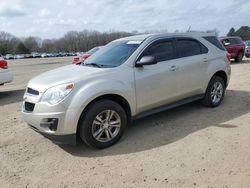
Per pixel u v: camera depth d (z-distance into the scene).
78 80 4.41
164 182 3.49
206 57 6.16
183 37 5.87
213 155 4.10
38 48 113.19
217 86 6.53
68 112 4.23
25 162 4.29
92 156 4.35
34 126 4.48
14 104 8.32
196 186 3.36
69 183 3.63
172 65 5.44
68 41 108.81
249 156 4.02
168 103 5.54
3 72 9.24
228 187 3.30
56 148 4.73
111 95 4.70
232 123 5.41
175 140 4.74
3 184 3.69
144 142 4.74
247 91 8.16
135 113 5.01
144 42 5.24
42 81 4.61
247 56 22.56
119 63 4.96
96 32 96.50
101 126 4.55
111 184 3.53
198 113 6.12
